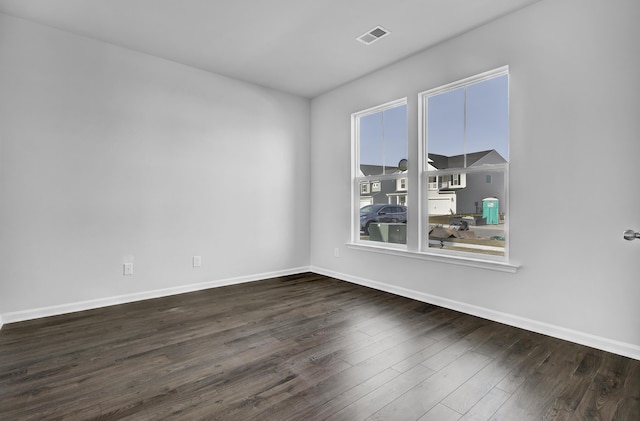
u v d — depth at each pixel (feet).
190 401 5.85
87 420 5.34
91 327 9.26
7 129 9.52
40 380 6.53
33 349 7.89
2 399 5.90
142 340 8.43
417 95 11.87
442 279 11.14
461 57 10.53
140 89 11.78
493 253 10.04
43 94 10.03
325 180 15.88
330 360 7.38
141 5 9.09
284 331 9.04
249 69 13.20
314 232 16.52
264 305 11.28
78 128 10.61
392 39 10.86
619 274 7.61
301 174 16.35
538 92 8.81
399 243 12.91
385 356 7.57
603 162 7.79
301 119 16.33
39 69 9.98
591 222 7.98
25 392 6.12
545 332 8.73
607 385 6.35
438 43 11.12
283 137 15.66
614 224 7.66
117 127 11.32
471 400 5.90
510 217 9.38
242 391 6.16
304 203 16.49
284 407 5.68
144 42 11.12
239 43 11.18
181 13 9.47
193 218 13.00
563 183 8.39
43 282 10.07
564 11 8.34
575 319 8.25
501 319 9.59
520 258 9.18
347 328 9.25
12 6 9.12
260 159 14.89
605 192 7.77
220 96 13.69
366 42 11.05
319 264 16.25
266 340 8.45
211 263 13.48
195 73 13.03
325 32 10.46
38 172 9.96
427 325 9.45
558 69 8.45
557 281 8.52
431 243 11.78
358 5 9.05
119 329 9.14
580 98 8.11
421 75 11.71
